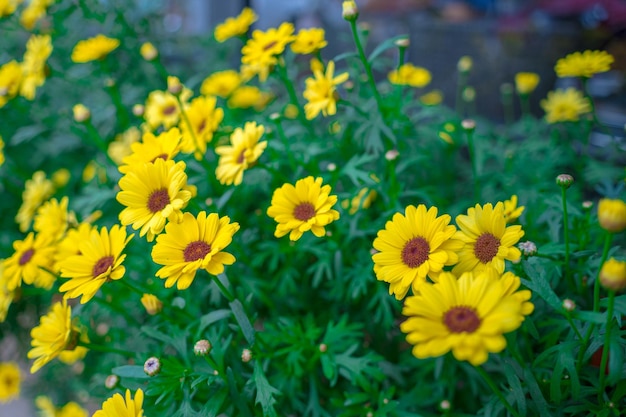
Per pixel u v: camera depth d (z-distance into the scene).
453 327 0.26
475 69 0.71
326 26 0.77
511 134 0.57
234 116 0.58
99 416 0.31
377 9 0.82
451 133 0.51
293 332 0.40
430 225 0.30
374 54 0.41
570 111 0.49
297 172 0.43
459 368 0.41
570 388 0.33
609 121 0.63
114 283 0.43
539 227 0.43
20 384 0.59
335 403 0.38
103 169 0.54
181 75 0.70
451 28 0.71
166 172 0.34
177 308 0.38
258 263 0.43
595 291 0.30
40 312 0.62
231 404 0.35
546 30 0.66
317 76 0.41
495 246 0.30
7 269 0.40
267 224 0.46
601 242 0.39
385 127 0.41
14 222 0.67
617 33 0.65
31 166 0.71
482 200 0.44
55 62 0.65
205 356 0.33
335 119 0.47
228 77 0.57
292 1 0.84
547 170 0.48
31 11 0.60
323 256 0.41
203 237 0.32
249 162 0.38
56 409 0.52
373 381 0.41
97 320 0.49
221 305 0.43
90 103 0.64
